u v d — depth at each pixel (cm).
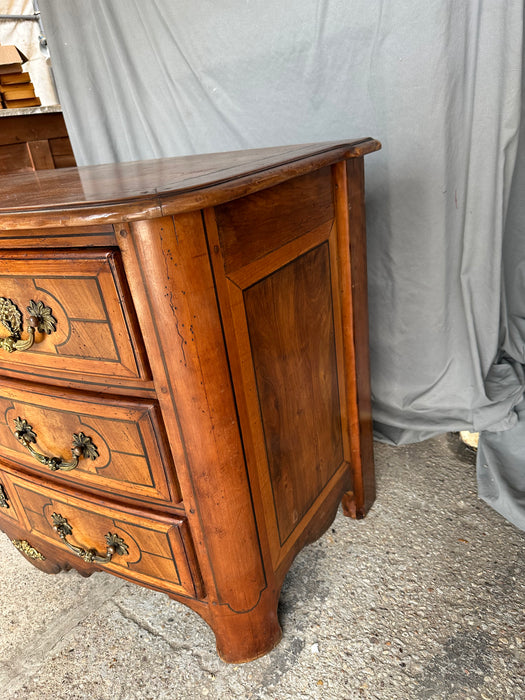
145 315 72
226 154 121
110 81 182
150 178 86
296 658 100
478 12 119
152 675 101
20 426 99
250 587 92
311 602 111
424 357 156
